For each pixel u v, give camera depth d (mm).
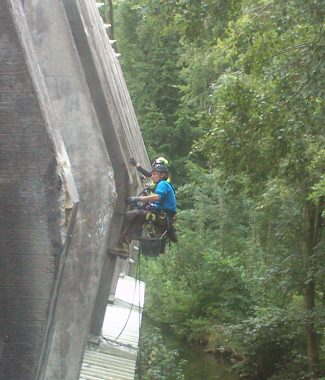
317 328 18672
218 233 26203
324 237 18266
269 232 20094
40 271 2271
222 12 11234
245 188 15523
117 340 9570
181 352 23141
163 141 34656
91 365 8250
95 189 6219
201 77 22562
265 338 19922
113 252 7938
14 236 2277
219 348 22312
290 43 12250
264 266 21234
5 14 2281
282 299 20562
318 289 20078
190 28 11461
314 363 18688
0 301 2283
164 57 35094
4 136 2283
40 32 6438
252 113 13188
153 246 8531
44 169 2273
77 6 7367
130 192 7801
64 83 6359
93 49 7508
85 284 6238
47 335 2357
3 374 2299
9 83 2287
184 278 26156
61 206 2264
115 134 7613
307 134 13398
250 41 12016
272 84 12562
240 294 24500
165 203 8625
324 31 10477
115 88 9547
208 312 25188
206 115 14508
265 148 13422
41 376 2473
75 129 6277
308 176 15750
